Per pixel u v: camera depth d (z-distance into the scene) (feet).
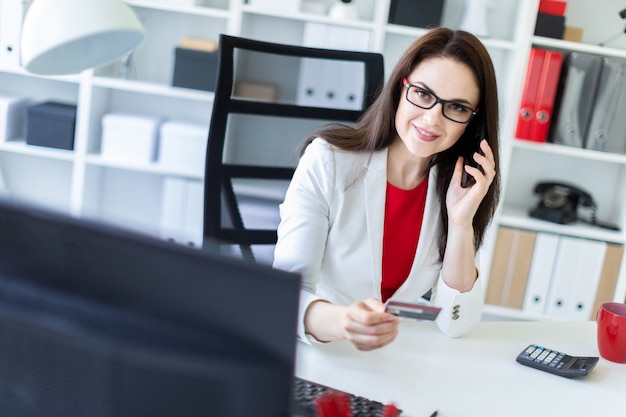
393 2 10.76
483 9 10.64
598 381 4.90
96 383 2.46
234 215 6.97
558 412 4.41
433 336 5.26
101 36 5.02
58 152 11.03
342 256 5.53
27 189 12.28
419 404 4.25
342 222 5.50
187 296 2.41
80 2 4.68
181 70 10.77
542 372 4.92
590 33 11.37
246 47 6.88
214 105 6.80
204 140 10.98
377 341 4.19
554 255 11.00
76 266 2.43
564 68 10.66
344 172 5.50
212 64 10.73
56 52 4.98
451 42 5.10
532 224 11.05
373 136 5.52
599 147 10.73
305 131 7.17
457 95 5.08
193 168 11.06
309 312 4.73
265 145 7.08
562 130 10.77
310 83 7.11
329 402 3.28
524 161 11.78
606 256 10.96
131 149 11.05
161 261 2.40
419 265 5.64
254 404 2.45
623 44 11.29
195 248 2.40
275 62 7.02
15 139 11.35
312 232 5.34
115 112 11.78
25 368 2.50
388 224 5.64
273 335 2.40
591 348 5.44
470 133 5.51
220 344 2.41
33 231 2.44
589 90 10.62
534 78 10.58
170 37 11.50
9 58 10.66
